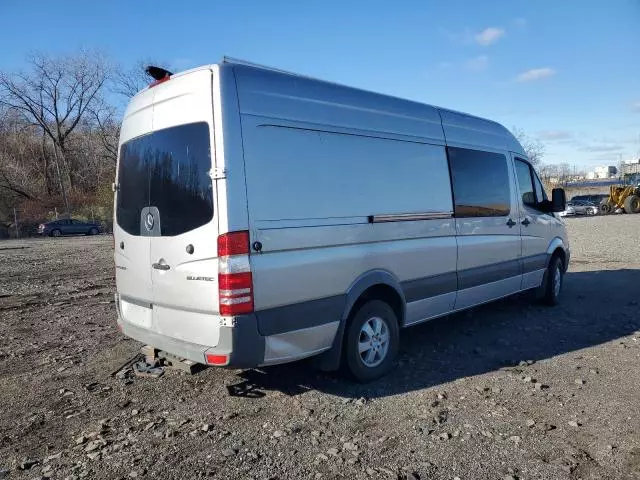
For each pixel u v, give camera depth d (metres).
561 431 3.77
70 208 50.06
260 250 3.94
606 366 5.14
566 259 8.30
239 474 3.31
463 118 6.28
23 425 4.16
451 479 3.19
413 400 4.39
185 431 3.93
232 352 3.84
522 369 5.09
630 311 7.45
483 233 6.26
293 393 4.61
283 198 4.12
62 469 3.46
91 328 7.28
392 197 5.05
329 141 4.54
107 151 54.50
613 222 29.78
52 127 56.19
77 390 4.87
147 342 4.55
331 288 4.43
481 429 3.82
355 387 4.72
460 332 6.50
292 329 4.15
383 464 3.38
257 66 4.23
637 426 3.83
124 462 3.51
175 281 4.18
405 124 5.34
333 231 4.45
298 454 3.54
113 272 13.66
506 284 6.71
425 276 5.41
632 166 43.25
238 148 3.91
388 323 5.02
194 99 4.09
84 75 54.91
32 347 6.36
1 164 49.94
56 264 16.09
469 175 6.10
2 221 42.09
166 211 4.30
